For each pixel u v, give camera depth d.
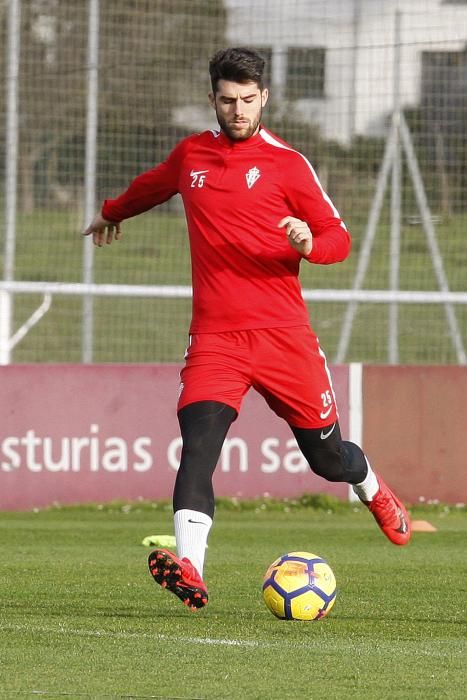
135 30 54.34
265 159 19.64
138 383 42.38
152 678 15.87
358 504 42.84
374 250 60.38
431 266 60.84
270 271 19.50
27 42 54.78
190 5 54.59
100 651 17.72
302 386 19.78
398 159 50.94
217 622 20.55
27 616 21.05
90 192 49.31
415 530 37.38
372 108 56.41
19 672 16.19
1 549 31.98
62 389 42.06
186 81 54.69
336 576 26.95
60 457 42.00
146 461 42.38
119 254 62.25
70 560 29.48
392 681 15.79
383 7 56.62
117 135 54.53
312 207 19.59
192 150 20.14
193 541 18.44
